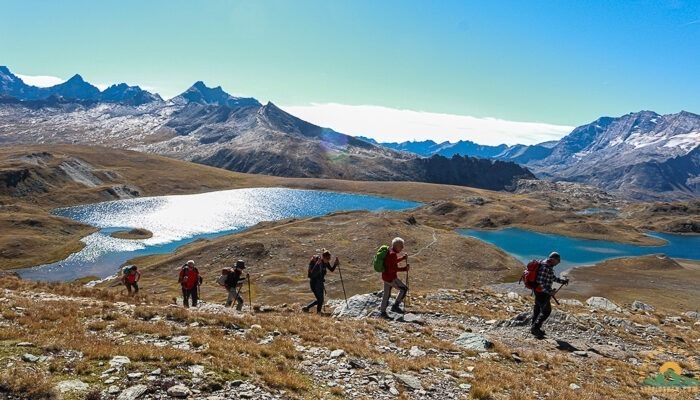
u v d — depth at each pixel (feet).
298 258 333.83
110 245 450.71
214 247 352.90
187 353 36.09
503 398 36.81
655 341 72.23
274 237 382.63
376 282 281.95
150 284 274.57
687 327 94.48
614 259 482.28
